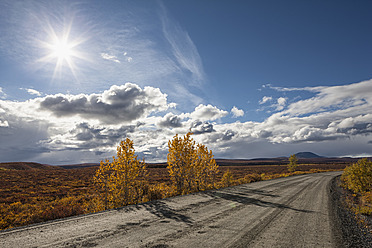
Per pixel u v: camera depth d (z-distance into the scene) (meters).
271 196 11.33
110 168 10.61
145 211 7.32
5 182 26.28
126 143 11.13
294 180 23.52
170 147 14.74
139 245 4.15
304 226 5.76
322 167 87.44
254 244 4.30
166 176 35.72
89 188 22.42
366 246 4.54
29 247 4.07
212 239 4.54
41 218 7.78
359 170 16.61
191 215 6.75
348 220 6.83
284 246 4.26
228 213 7.08
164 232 4.98
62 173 43.31
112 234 4.83
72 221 5.99
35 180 29.66
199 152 16.95
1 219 9.74
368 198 12.94
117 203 9.73
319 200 10.50
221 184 18.38
